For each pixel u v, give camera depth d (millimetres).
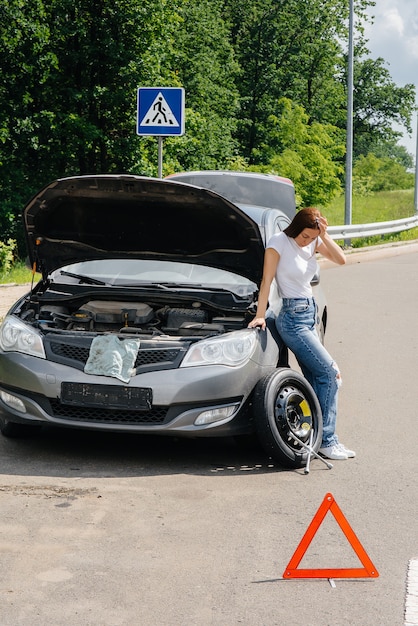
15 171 31516
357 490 6297
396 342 12414
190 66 44219
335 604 4391
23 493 5996
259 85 58906
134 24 33219
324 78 66500
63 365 6816
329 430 7074
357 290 18062
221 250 7449
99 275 7852
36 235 7648
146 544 5141
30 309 7562
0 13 29188
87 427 6766
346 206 30000
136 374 6711
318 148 47875
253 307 7277
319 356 7027
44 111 31141
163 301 7422
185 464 6840
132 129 34312
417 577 4746
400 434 7879
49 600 4355
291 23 60219
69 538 5195
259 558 4980
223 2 55844
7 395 7016
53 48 32625
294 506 5910
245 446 7391
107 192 7129
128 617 4191
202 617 4207
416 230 34031
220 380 6711
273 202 14836
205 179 14969
